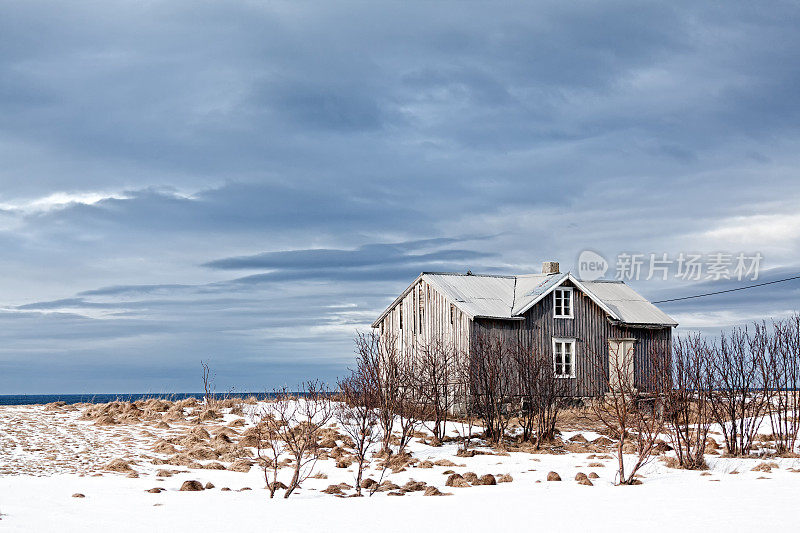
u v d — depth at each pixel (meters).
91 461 17.59
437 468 17.59
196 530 9.73
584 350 33.84
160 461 17.70
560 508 11.45
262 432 21.84
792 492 12.55
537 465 18.11
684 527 9.59
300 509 11.52
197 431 22.14
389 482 14.81
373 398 20.94
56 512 10.82
